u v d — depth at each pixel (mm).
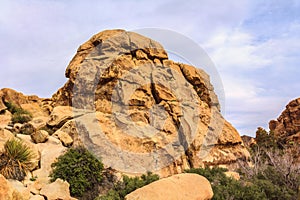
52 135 17719
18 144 12953
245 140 40938
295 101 41031
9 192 8836
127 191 11938
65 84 24688
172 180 10961
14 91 27594
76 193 12281
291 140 35656
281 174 16547
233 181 13664
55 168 13203
